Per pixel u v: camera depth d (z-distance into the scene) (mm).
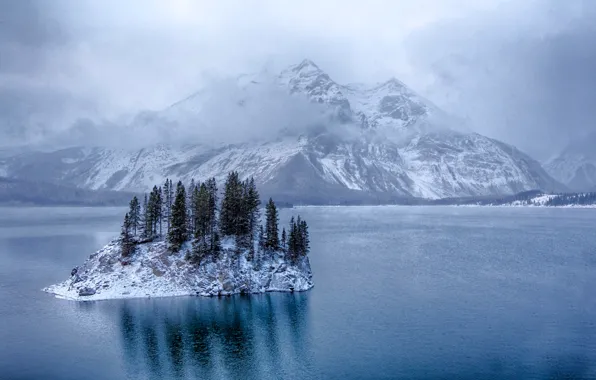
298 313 128500
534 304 138250
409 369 93750
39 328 115562
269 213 161000
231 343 107250
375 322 121375
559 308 134250
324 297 145625
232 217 155500
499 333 113438
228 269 147500
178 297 140625
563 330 115562
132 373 92625
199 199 147500
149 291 141750
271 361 97688
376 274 181500
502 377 90375
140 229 162750
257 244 160000
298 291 151750
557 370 93375
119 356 100188
